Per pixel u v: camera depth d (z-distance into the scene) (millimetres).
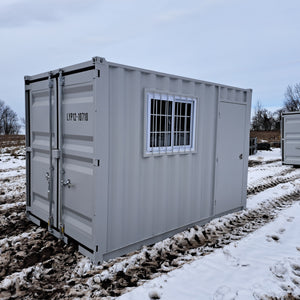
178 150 4410
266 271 3471
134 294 2904
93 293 2914
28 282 3109
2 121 66562
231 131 5500
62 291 2949
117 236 3666
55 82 3951
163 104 4105
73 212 3814
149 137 3930
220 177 5336
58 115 3939
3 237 4250
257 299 2881
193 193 4809
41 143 4441
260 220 5430
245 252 3992
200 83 4684
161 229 4266
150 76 3863
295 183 8812
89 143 3441
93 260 3459
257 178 9500
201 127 4793
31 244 4004
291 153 12289
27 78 4680
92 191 3398
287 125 12359
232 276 3340
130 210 3816
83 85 3451
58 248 3883
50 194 4148
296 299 2914
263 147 18750
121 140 3592
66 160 3891
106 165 3414
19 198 6445
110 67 3410
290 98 46531
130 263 3561
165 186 4262
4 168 10266
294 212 5957
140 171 3887
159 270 3443
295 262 3688
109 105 3434
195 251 4016
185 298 2881
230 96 5418
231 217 5492
